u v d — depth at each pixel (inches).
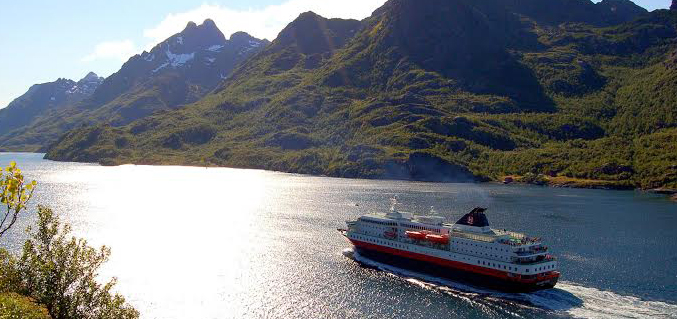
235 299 3944.4
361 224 5462.6
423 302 3961.6
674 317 3644.2
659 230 6712.6
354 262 5064.0
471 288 4320.9
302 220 7322.8
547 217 7751.0
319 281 4431.6
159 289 4126.5
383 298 4037.9
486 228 4562.0
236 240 5930.1
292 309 3764.8
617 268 4857.3
